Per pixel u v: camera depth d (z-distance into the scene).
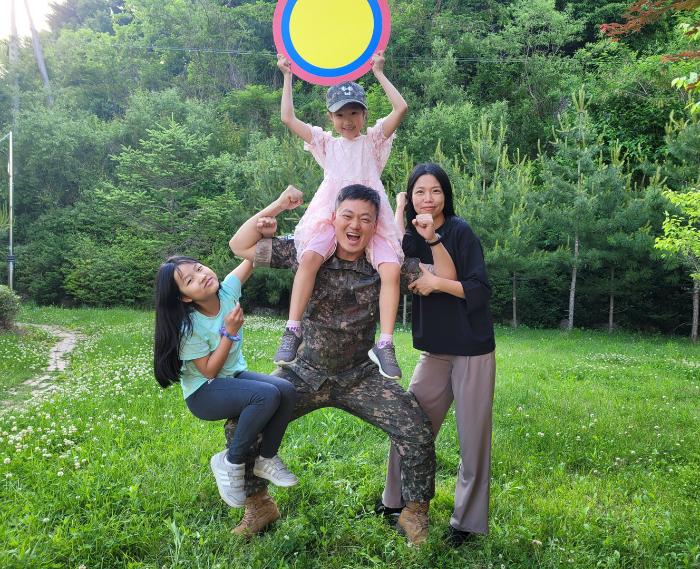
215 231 21.75
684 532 3.37
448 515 3.66
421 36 30.95
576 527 3.47
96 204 25.16
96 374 8.05
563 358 10.70
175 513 3.47
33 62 35.53
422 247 3.46
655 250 15.51
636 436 5.41
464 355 3.29
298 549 3.18
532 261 16.98
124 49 35.81
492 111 25.50
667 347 13.76
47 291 23.89
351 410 3.43
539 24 28.86
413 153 24.52
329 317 3.23
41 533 3.21
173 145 22.12
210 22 35.34
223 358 3.06
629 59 23.83
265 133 29.73
